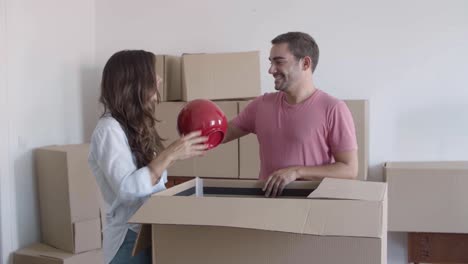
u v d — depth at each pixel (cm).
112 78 152
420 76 304
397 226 273
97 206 309
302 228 97
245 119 203
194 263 109
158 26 354
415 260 284
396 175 272
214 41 340
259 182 147
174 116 309
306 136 181
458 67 297
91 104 367
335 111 179
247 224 98
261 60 330
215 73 304
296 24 322
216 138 153
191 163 307
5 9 291
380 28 308
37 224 321
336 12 314
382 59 308
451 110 300
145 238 115
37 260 292
